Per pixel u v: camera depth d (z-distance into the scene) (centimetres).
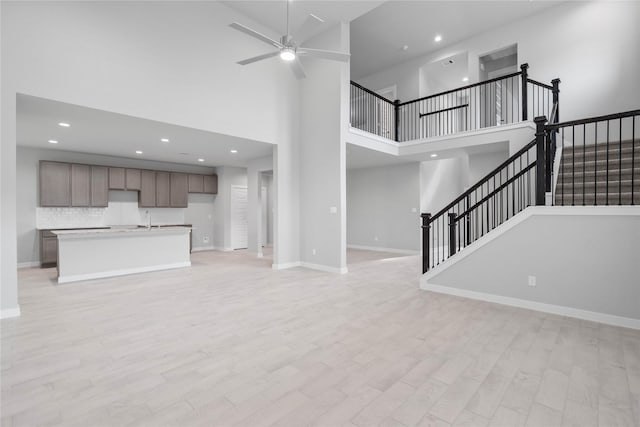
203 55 501
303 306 381
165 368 232
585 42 594
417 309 368
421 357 248
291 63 394
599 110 582
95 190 708
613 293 316
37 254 660
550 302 352
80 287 475
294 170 645
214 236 955
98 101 398
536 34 646
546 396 196
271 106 601
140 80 434
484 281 401
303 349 263
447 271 435
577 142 603
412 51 802
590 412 180
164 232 616
